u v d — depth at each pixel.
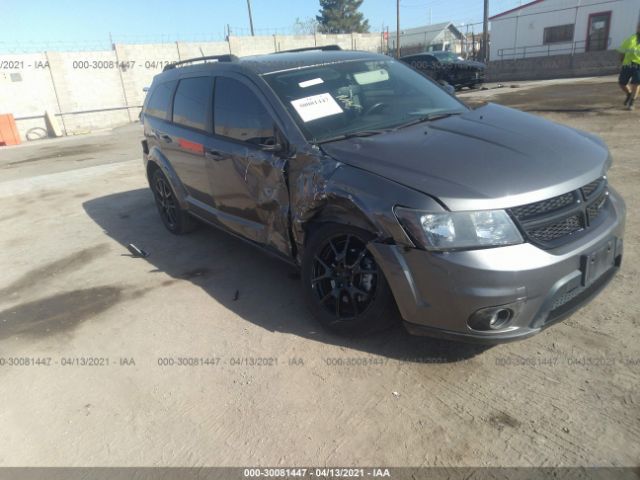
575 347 2.86
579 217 2.63
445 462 2.22
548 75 25.38
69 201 7.51
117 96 22.91
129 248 5.16
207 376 2.97
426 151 2.83
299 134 3.21
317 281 3.18
